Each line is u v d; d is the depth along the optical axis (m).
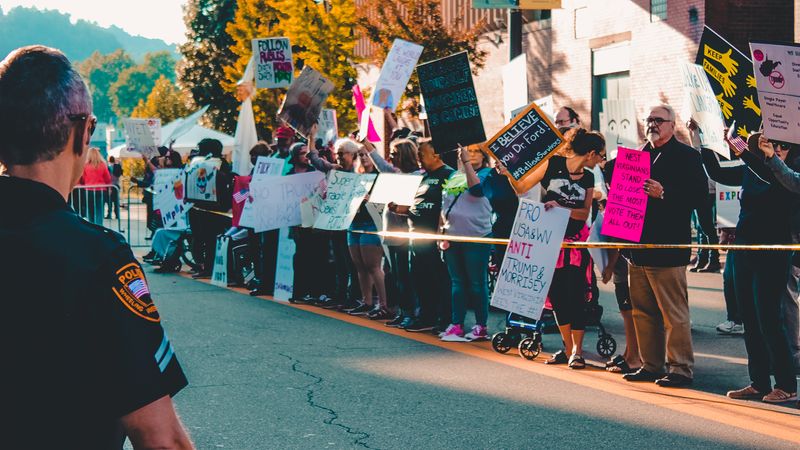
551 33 25.36
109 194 18.16
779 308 6.42
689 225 6.91
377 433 5.81
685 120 7.57
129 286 1.89
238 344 8.80
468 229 8.94
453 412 6.28
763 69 5.80
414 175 9.55
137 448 1.88
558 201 7.58
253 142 14.53
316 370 7.64
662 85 20.86
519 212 7.70
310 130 11.82
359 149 11.07
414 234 9.35
